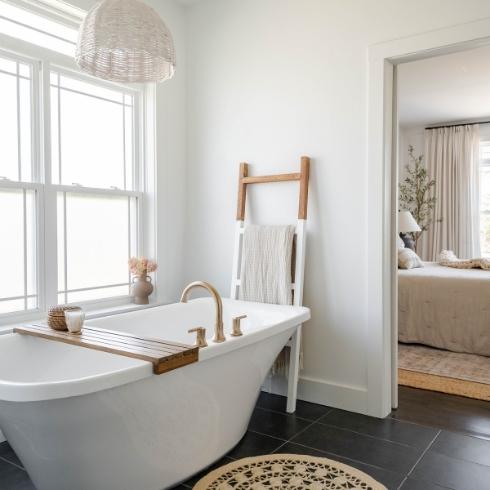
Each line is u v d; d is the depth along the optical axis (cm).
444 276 423
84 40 187
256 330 225
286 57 310
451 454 230
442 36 252
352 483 202
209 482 202
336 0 289
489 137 695
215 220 348
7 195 256
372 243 275
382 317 273
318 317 299
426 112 654
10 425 166
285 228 300
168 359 173
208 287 214
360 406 282
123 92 327
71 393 149
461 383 330
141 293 320
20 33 264
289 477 207
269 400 305
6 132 256
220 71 342
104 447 172
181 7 354
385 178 273
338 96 289
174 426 193
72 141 293
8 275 257
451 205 716
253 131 326
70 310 219
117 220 322
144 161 338
